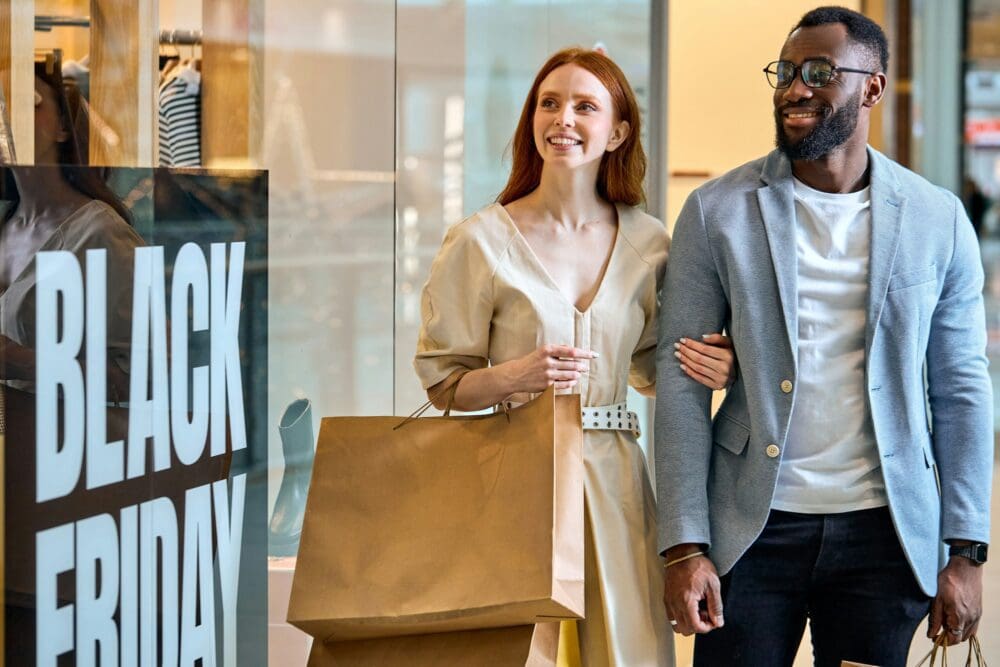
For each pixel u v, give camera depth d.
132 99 2.32
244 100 2.76
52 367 1.76
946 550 2.64
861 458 2.46
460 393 2.41
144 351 1.94
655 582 2.52
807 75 2.43
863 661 2.51
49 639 1.76
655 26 4.67
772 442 2.44
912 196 2.51
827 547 2.46
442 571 2.19
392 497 2.27
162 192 1.98
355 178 3.06
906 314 2.44
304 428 2.77
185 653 2.05
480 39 4.06
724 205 2.52
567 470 2.23
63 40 2.50
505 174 4.15
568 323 2.46
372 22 3.12
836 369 2.46
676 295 2.52
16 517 1.71
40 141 2.34
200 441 2.08
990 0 9.33
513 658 2.20
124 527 1.90
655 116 4.74
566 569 2.17
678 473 2.47
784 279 2.44
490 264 2.47
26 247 1.72
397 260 3.88
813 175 2.51
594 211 2.58
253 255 2.21
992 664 4.23
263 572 2.27
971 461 2.54
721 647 2.53
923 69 9.44
